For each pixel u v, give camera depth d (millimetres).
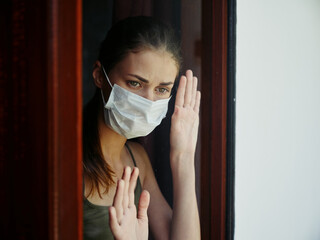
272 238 1714
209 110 1232
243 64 1403
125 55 1044
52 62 629
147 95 1086
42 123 641
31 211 654
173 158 1206
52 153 637
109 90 1063
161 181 1294
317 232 2197
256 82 1493
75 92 675
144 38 1062
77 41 674
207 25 1197
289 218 1859
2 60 651
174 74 1146
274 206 1709
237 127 1403
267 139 1608
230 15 1199
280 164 1735
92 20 1094
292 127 1828
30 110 646
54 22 628
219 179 1229
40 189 647
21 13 644
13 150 659
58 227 646
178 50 1152
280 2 1631
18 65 649
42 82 636
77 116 681
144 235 1041
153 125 1092
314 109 2068
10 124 657
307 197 2051
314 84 2045
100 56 1082
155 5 1220
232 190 1256
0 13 646
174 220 1205
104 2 1114
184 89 1176
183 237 1186
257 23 1471
